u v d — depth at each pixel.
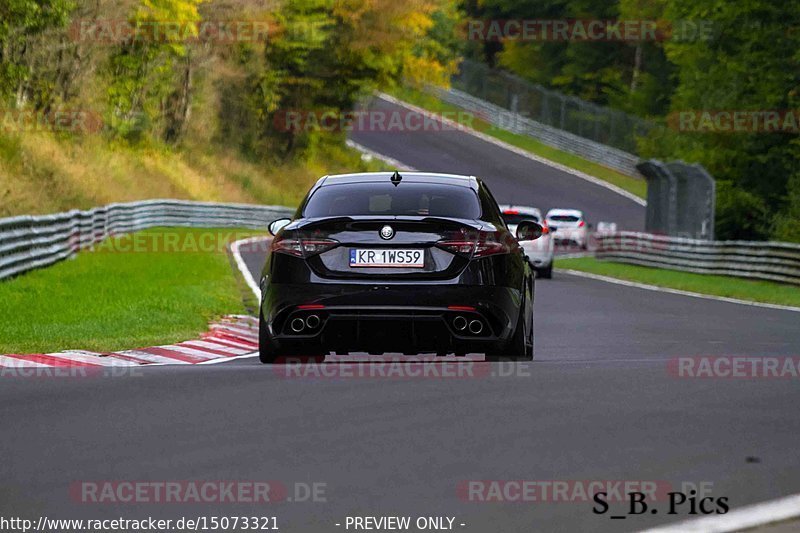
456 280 39.72
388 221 39.78
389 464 25.62
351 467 25.36
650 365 41.88
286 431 29.25
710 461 26.05
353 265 39.88
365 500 22.72
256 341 60.53
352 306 39.50
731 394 35.34
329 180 43.78
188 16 191.62
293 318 40.12
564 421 30.56
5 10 156.50
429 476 24.55
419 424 30.08
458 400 33.59
